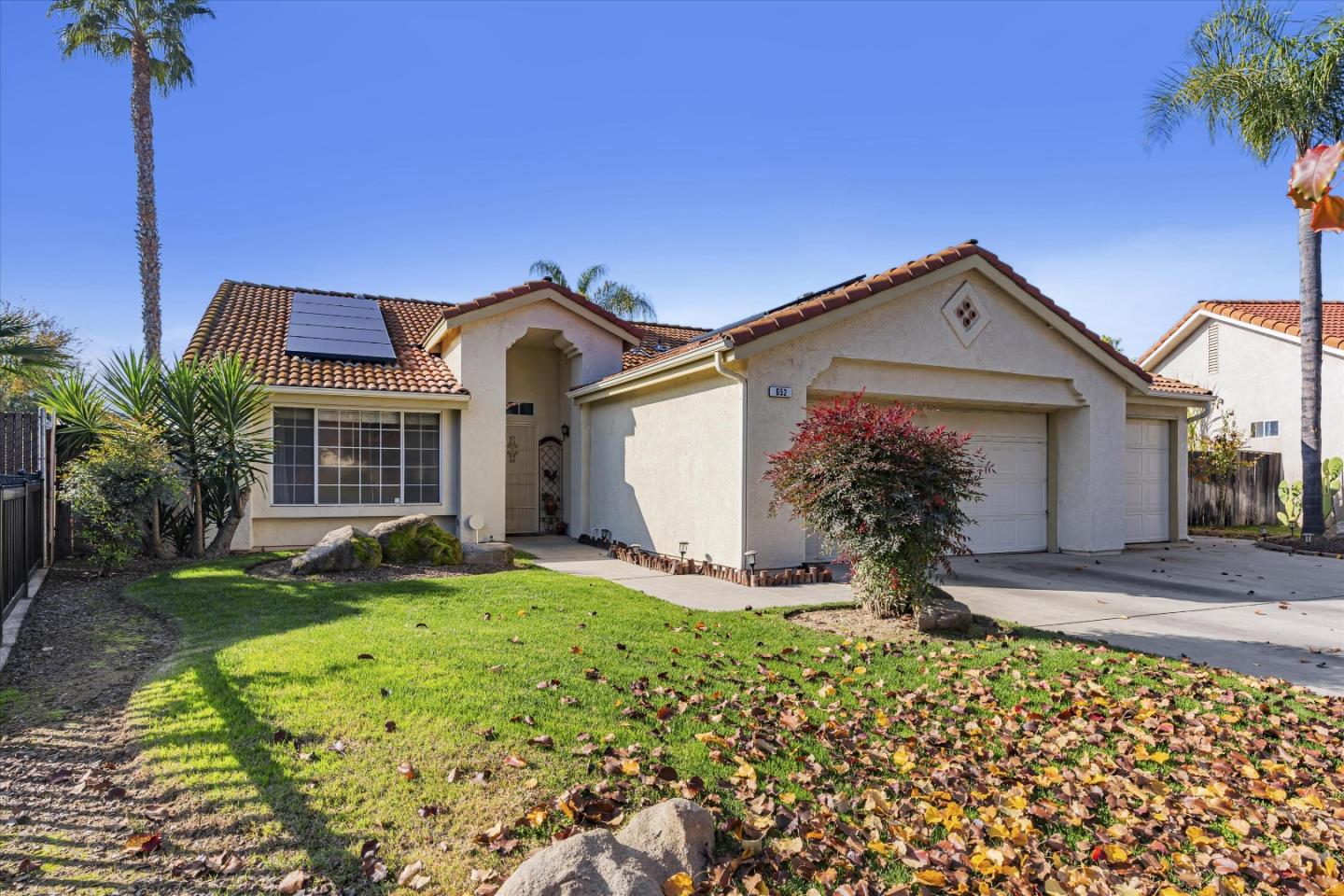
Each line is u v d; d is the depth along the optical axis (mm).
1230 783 4520
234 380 12133
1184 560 13680
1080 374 13938
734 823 3818
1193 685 6156
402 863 3381
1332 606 9539
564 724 4773
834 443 7781
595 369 16406
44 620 7836
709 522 11680
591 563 12914
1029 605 9438
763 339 10703
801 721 5133
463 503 15148
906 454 7578
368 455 14766
